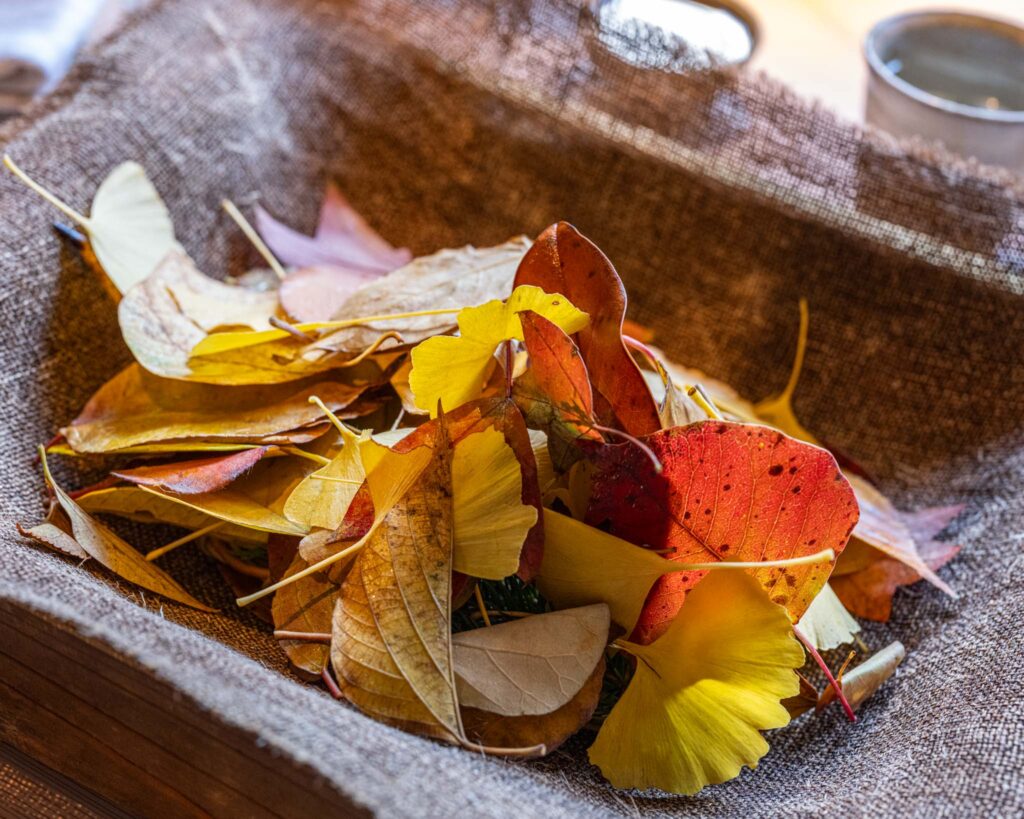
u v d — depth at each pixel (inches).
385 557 21.0
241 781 19.8
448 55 29.9
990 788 20.1
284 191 29.9
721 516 21.4
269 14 30.5
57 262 25.7
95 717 20.8
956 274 27.4
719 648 21.2
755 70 29.5
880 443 28.0
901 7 36.0
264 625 23.1
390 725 20.2
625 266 29.4
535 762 21.2
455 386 21.7
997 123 27.6
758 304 28.8
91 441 23.6
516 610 22.7
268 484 22.9
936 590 24.9
